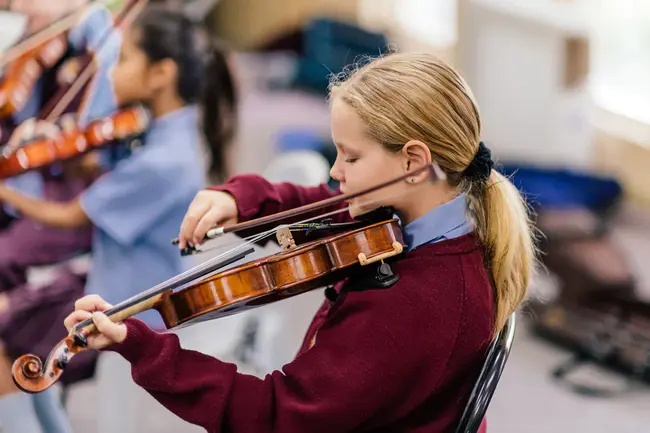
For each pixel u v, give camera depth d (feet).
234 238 9.09
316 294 11.00
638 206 24.41
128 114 9.57
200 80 9.95
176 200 9.43
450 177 5.26
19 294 9.31
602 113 24.84
